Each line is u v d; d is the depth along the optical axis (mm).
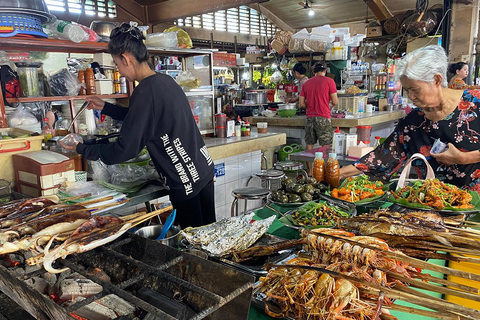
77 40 2529
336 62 7180
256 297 1087
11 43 2248
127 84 3314
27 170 1915
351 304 901
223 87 7336
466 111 1953
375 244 1079
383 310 916
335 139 3082
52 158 1928
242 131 4102
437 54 1807
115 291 881
